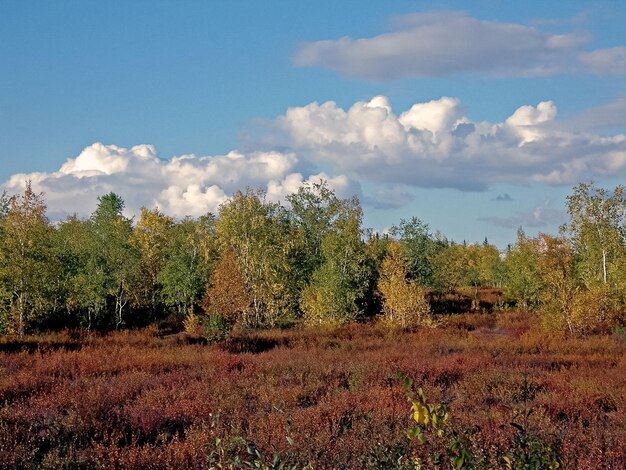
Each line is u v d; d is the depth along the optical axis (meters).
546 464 4.97
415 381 16.31
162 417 11.05
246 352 26.92
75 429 9.99
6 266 35.94
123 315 48.38
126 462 8.10
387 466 5.43
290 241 49.53
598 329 35.94
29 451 8.52
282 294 45.88
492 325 42.91
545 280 38.47
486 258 77.69
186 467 7.96
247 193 46.84
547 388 15.79
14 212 36.47
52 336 34.31
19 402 13.04
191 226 64.06
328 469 7.08
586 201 44.28
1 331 35.62
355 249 45.72
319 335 35.50
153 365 20.14
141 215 59.81
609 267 41.72
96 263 45.34
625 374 19.05
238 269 41.72
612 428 10.91
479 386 15.59
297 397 14.15
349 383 16.30
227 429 9.81
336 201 60.75
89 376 17.66
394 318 41.09
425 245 64.88
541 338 32.84
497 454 6.95
